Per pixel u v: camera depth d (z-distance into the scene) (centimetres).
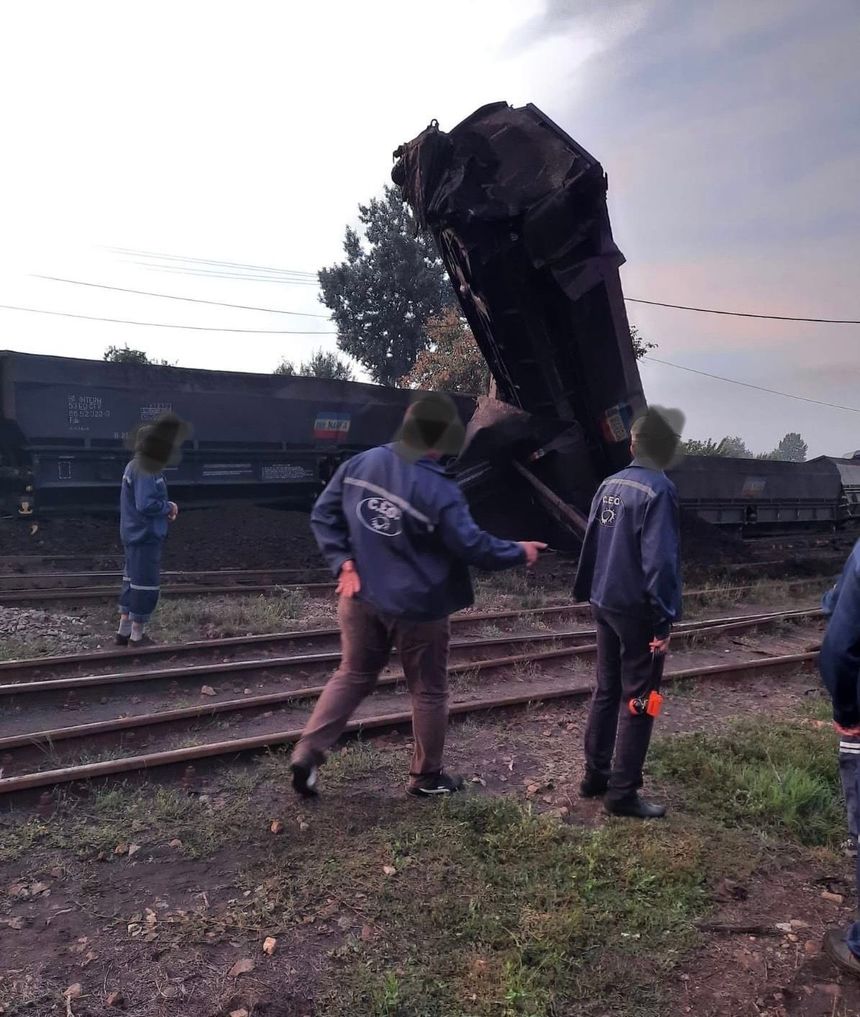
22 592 994
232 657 779
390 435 1739
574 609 1113
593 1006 278
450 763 501
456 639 897
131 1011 267
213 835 387
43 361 1343
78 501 1440
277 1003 273
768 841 402
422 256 4938
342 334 5003
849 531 2730
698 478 2084
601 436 1296
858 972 297
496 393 1375
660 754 510
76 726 543
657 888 349
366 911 324
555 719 609
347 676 419
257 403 1552
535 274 1156
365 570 394
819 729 580
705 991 289
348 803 425
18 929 311
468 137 1072
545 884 346
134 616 767
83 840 380
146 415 1445
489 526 1366
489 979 285
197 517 1516
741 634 1016
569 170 1052
